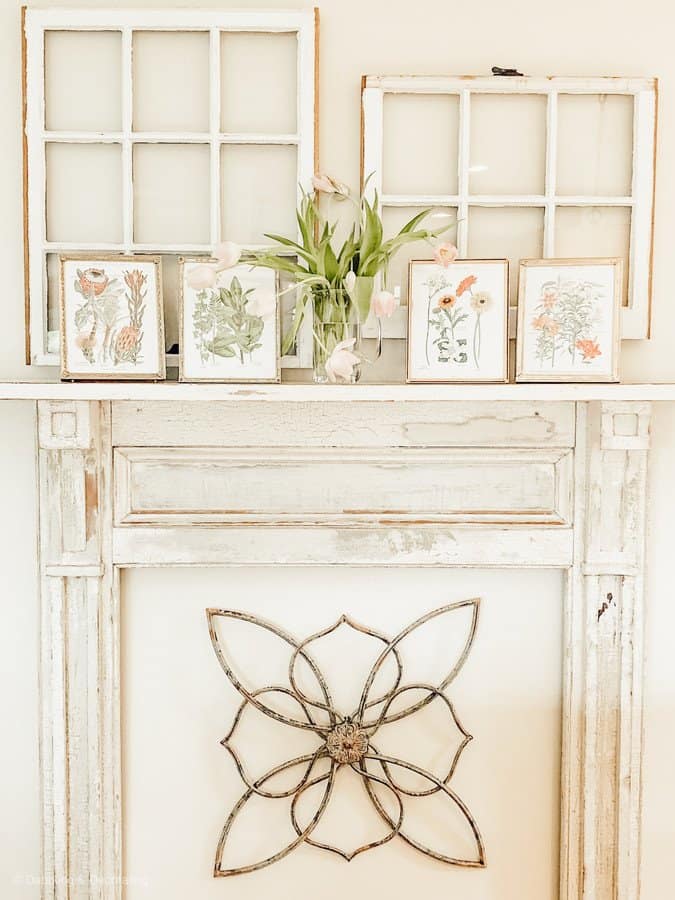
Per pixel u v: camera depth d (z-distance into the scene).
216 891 1.61
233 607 1.59
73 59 1.53
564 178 1.56
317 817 1.59
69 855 1.56
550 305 1.46
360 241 1.43
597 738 1.58
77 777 1.55
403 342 1.56
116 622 1.55
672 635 1.60
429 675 1.61
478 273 1.46
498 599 1.60
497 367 1.46
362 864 1.62
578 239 1.56
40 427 1.46
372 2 1.54
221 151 1.54
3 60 1.53
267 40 1.54
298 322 1.46
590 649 1.56
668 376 1.57
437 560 1.55
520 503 1.56
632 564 1.55
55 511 1.51
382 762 1.61
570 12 1.54
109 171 1.55
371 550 1.55
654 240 1.56
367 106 1.52
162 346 1.46
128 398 1.33
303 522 1.54
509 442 1.54
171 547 1.54
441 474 1.55
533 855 1.62
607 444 1.49
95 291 1.45
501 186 1.56
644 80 1.52
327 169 1.55
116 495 1.54
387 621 1.60
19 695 1.58
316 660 1.60
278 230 1.55
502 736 1.61
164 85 1.54
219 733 1.60
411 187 1.56
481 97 1.55
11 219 1.54
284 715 1.60
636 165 1.53
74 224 1.55
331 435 1.54
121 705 1.59
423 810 1.62
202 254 1.54
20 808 1.59
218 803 1.61
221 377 1.45
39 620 1.54
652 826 1.61
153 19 1.51
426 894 1.62
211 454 1.54
